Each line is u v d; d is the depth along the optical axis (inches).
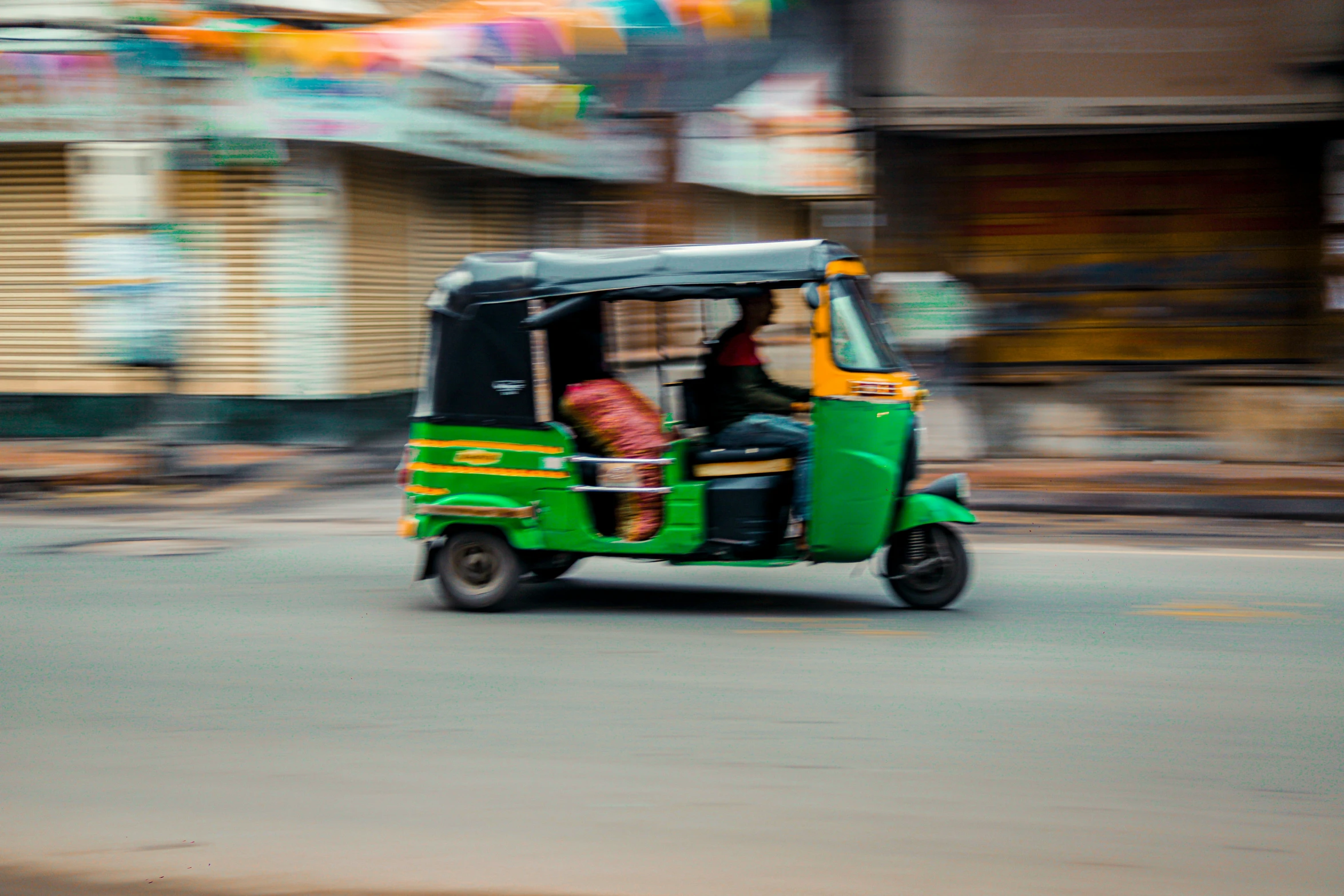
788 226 899.4
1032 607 271.9
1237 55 468.4
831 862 146.3
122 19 527.8
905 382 268.7
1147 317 516.1
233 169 543.8
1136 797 164.2
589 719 198.2
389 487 463.5
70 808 165.9
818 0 506.3
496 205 667.4
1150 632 248.4
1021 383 497.0
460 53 543.8
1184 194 510.0
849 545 263.7
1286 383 486.0
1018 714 197.9
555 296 272.4
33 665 234.7
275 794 169.5
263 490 456.8
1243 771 172.7
